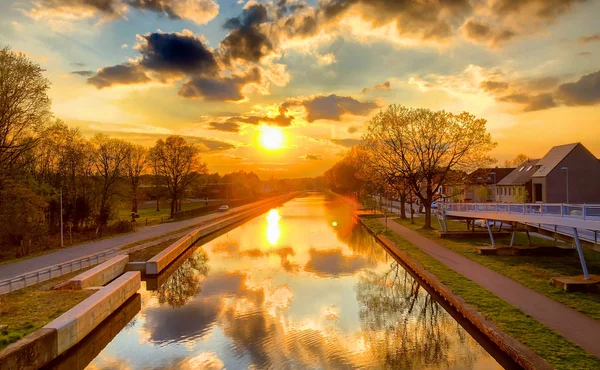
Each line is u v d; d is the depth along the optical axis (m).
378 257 33.78
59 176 44.97
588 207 17.11
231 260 33.94
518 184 63.72
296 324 18.02
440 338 15.73
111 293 18.88
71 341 14.66
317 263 31.72
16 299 17.73
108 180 51.09
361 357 14.40
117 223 47.50
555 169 54.81
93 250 32.31
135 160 69.50
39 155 41.28
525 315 13.98
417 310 19.61
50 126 35.59
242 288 24.56
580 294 16.45
